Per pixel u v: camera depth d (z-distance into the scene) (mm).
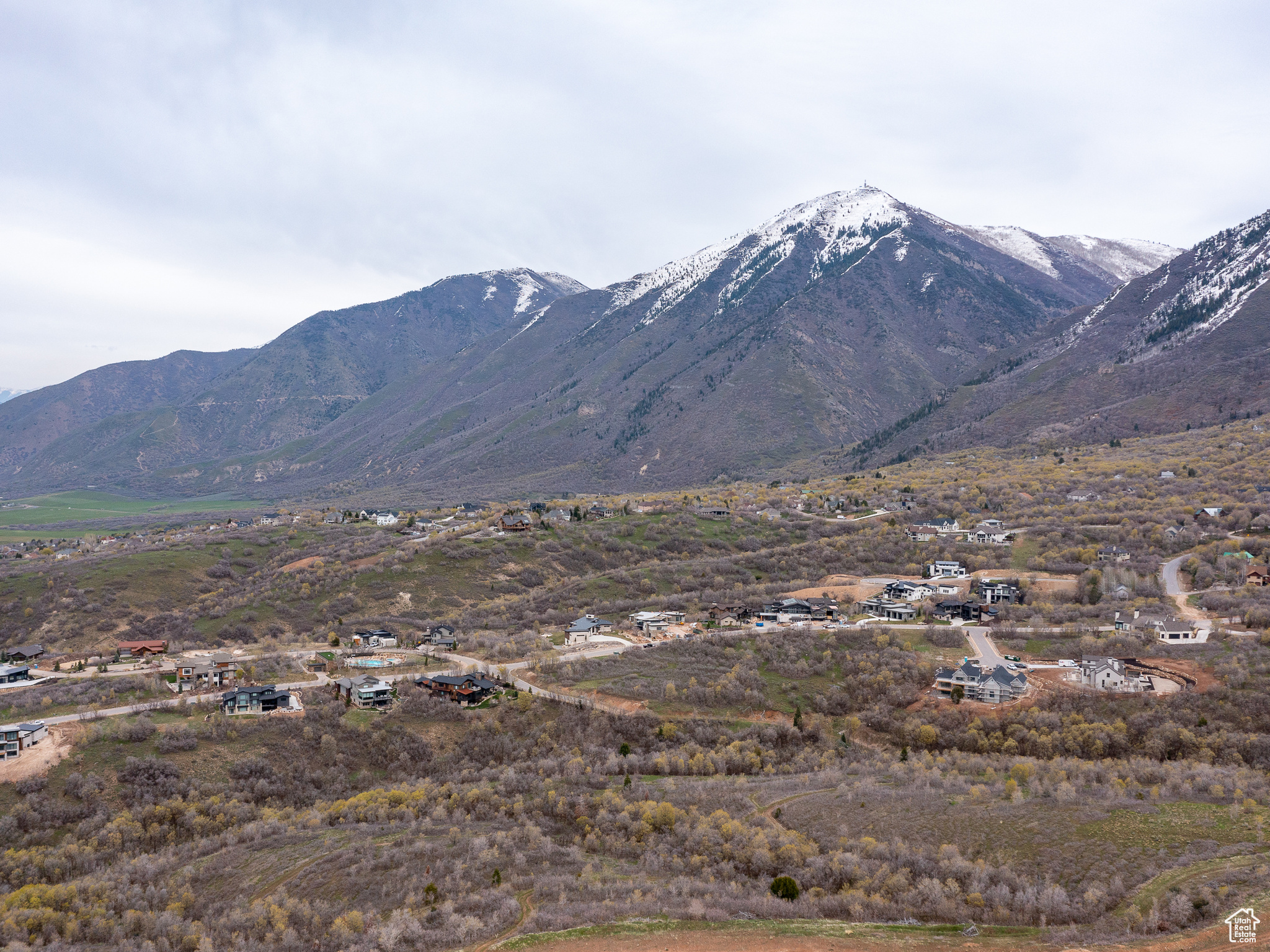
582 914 51656
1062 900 50938
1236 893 49250
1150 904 49500
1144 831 58938
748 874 59219
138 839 69688
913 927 49094
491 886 57625
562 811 72000
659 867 60375
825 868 57531
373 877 59656
